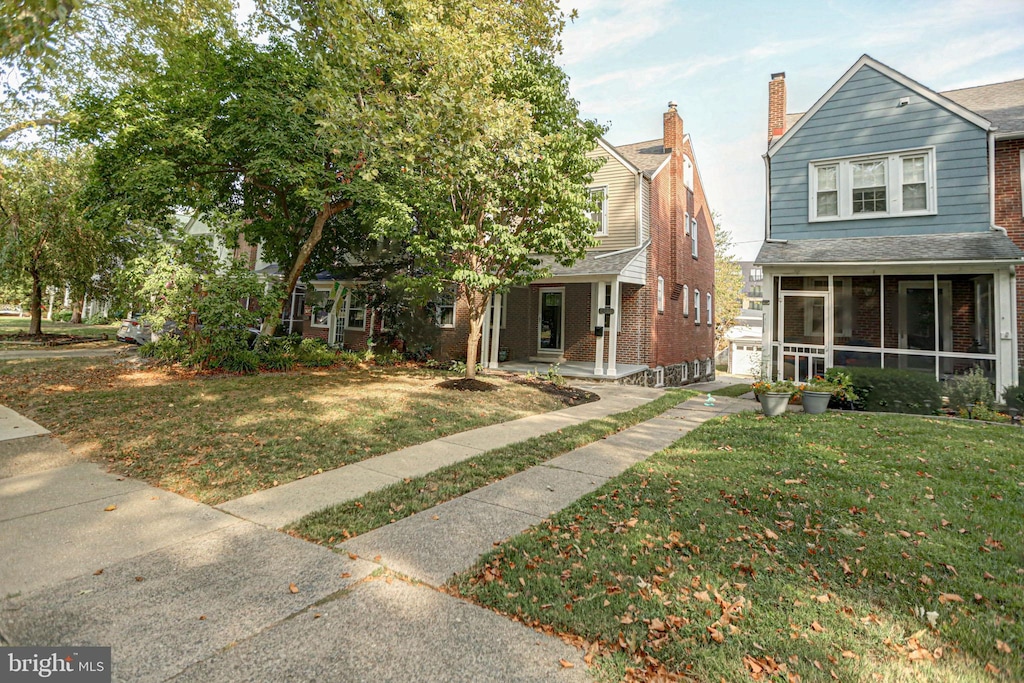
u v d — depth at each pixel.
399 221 11.48
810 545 3.57
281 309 12.77
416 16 8.66
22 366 11.83
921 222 11.34
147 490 4.54
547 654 2.35
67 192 17.59
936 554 3.46
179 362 12.30
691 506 4.31
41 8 4.37
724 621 2.62
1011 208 10.97
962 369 10.79
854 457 6.00
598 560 3.29
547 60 10.77
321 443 6.25
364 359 15.93
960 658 2.38
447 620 2.60
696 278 21.50
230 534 3.63
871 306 12.15
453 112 8.27
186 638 2.38
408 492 4.61
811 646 2.44
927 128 11.37
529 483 5.02
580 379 14.06
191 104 12.45
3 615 2.54
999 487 4.85
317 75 11.77
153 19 10.83
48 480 4.73
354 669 2.20
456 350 17.20
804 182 12.68
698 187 21.84
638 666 2.28
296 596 2.79
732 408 10.37
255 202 15.45
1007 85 13.73
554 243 10.05
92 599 2.71
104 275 19.59
